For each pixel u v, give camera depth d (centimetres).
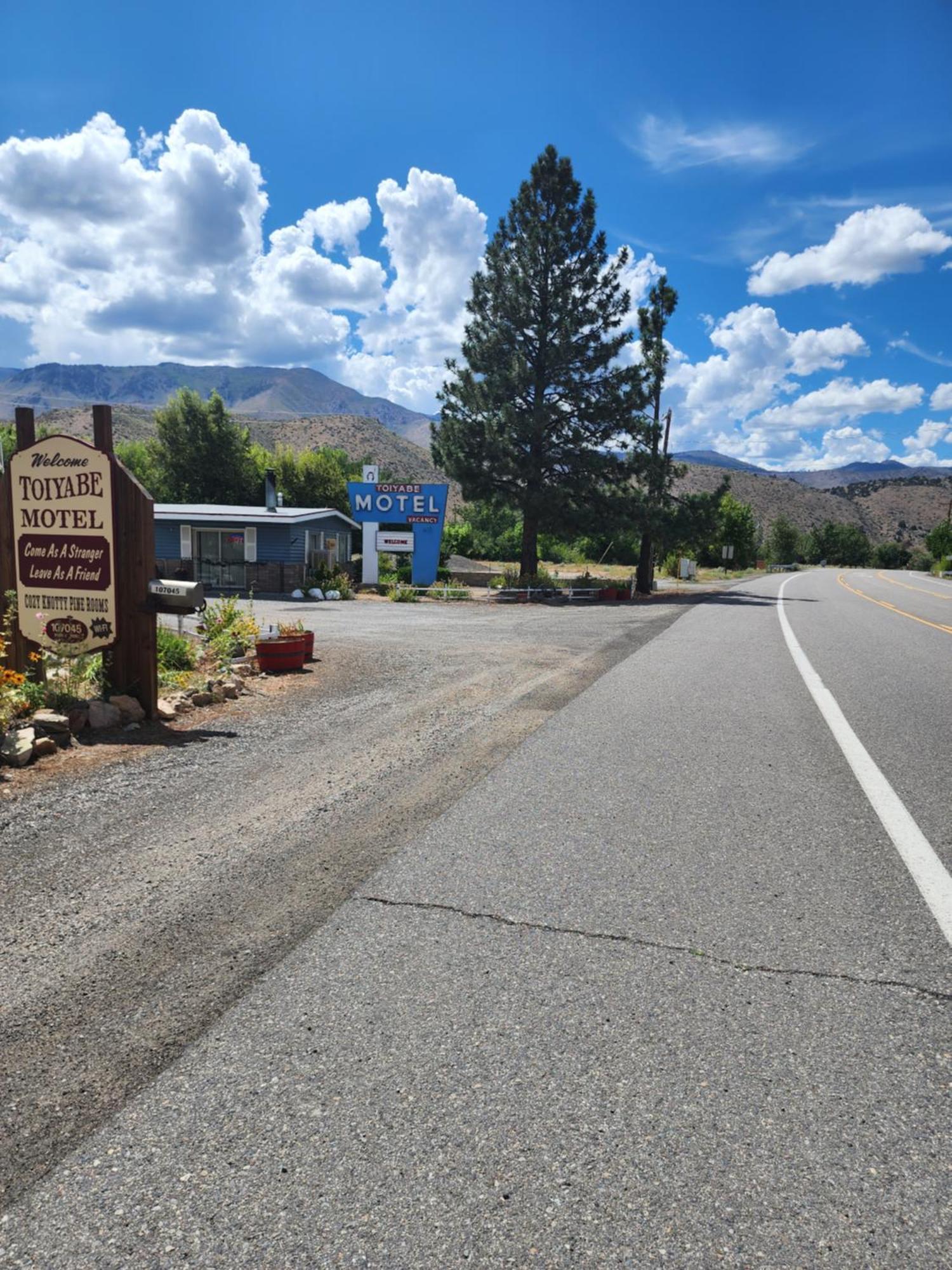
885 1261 155
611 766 515
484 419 2919
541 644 1211
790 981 256
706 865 353
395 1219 165
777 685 833
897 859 362
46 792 462
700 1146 184
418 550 2880
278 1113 196
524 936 286
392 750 558
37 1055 220
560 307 2888
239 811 429
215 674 855
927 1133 189
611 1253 157
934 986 254
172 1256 157
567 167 2895
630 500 3033
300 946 279
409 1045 222
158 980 258
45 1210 168
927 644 1240
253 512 2794
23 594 674
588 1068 212
